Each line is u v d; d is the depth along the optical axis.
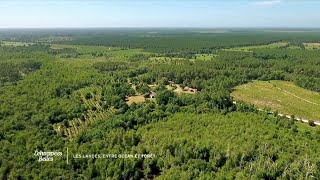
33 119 142.12
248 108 161.88
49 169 101.12
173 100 166.00
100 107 167.75
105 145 117.62
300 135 130.88
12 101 161.25
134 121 142.62
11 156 107.44
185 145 113.19
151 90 197.00
